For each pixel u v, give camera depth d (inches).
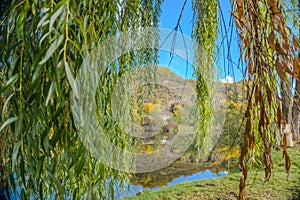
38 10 23.5
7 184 26.2
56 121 21.9
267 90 33.5
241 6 32.4
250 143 33.1
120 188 57.9
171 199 99.7
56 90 20.8
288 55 28.8
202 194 102.5
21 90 22.0
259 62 32.0
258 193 96.7
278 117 34.0
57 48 19.9
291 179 98.6
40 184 23.5
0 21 26.9
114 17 30.0
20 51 23.8
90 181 26.5
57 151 23.0
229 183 104.3
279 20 30.0
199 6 59.7
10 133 24.6
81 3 24.0
